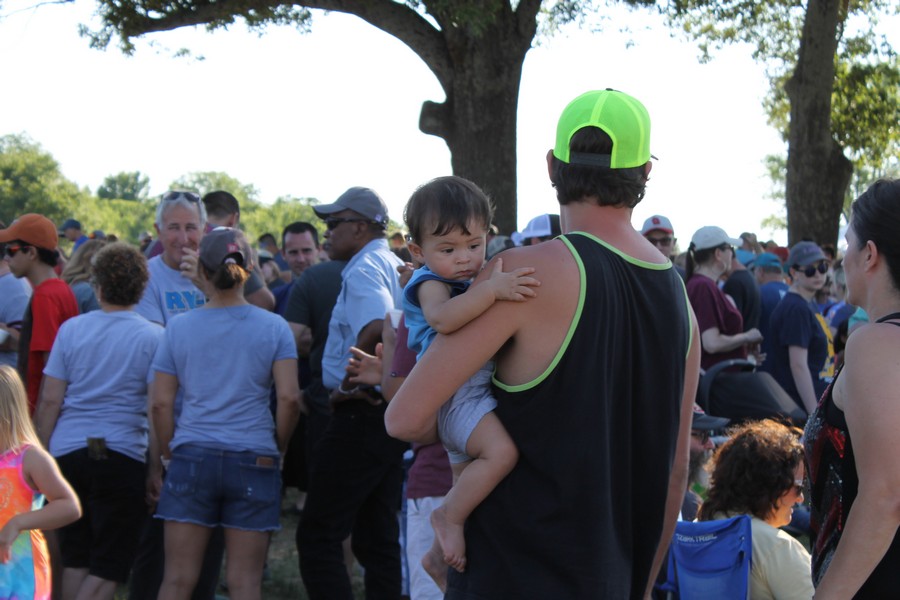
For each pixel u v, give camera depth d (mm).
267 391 4270
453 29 13797
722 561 3102
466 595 2107
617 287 2066
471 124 14062
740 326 6199
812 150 16625
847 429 2102
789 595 3094
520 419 2051
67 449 4340
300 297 4883
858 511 1953
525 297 2008
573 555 2016
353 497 4379
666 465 2166
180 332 4191
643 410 2123
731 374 5195
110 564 4359
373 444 4340
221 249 4203
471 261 2303
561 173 2154
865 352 2000
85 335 4410
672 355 2150
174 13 14125
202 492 4082
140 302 4973
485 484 2070
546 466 2021
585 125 2121
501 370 2098
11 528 3305
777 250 15102
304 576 4410
